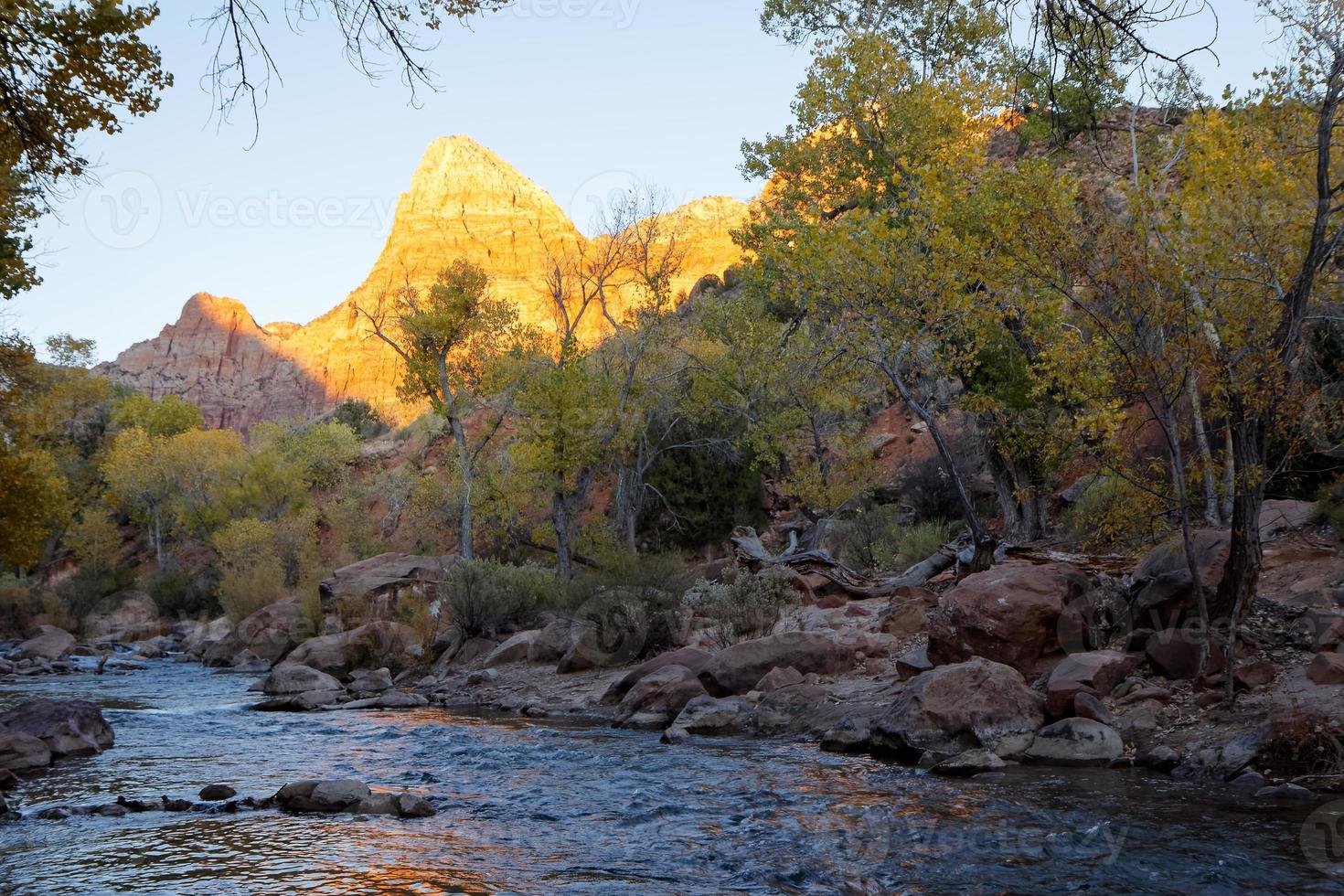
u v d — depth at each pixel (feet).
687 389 113.91
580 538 107.76
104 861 21.88
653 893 19.17
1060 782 27.96
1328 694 29.45
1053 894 18.51
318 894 19.19
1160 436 53.21
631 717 45.44
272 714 53.78
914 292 51.44
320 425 227.40
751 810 26.32
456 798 28.96
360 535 164.14
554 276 109.91
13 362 59.16
